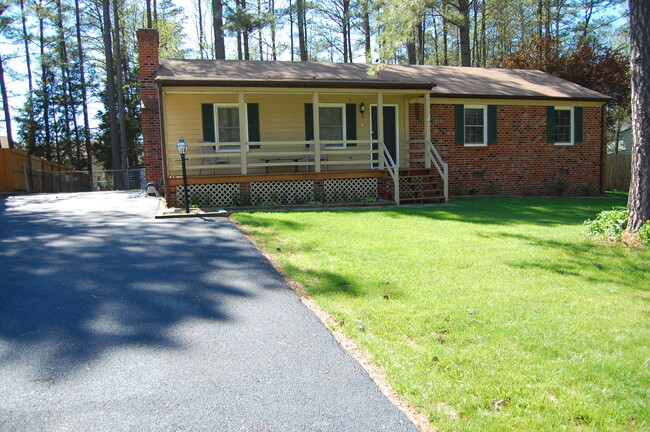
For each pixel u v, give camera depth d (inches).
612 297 206.4
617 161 865.5
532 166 677.9
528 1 1422.2
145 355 142.2
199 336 157.2
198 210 420.2
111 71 1094.4
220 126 562.6
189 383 127.2
